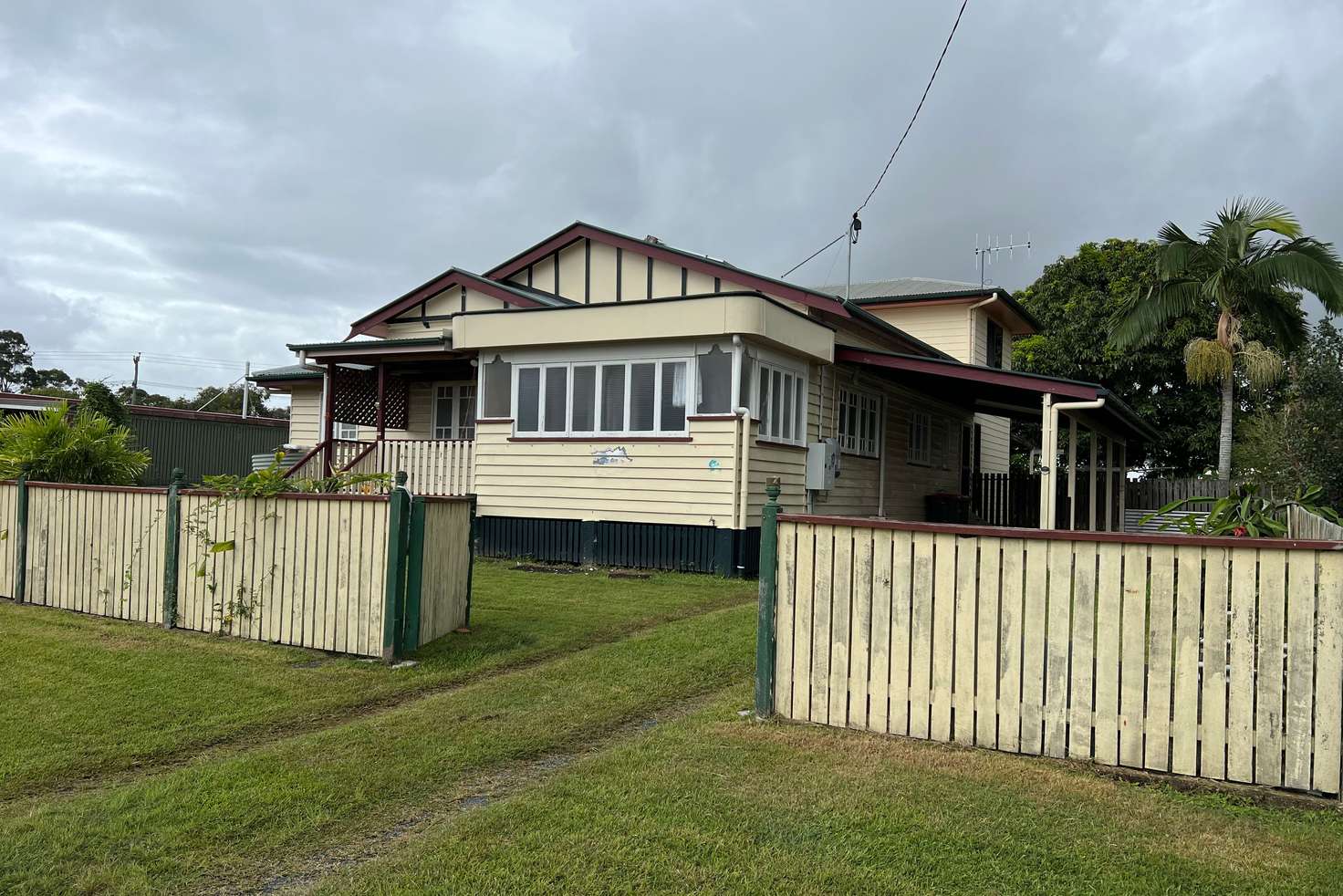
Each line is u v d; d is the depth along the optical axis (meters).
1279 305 19.09
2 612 9.24
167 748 5.25
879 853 3.75
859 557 5.32
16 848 3.86
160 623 8.53
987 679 4.96
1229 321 18.69
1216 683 4.45
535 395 13.70
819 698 5.43
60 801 4.47
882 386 17.69
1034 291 31.95
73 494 9.45
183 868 3.71
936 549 5.10
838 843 3.84
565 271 16.00
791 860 3.68
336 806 4.34
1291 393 18.50
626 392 13.03
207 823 4.12
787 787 4.45
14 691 6.30
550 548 13.49
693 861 3.68
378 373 16.73
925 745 5.03
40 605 9.68
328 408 15.84
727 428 12.26
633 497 12.90
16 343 55.84
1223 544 4.44
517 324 13.58
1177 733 4.52
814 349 13.87
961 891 3.44
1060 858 3.71
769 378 13.21
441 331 15.91
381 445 15.72
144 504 8.74
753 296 12.04
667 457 12.67
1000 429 26.38
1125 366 29.14
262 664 7.07
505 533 13.88
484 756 5.04
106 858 3.79
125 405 24.72
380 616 7.20
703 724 5.50
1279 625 4.34
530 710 5.94
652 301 12.59
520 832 3.95
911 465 19.47
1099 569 4.70
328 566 7.50
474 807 4.37
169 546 8.47
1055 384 13.16
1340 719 4.23
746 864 3.65
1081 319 29.61
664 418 12.75
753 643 7.76
